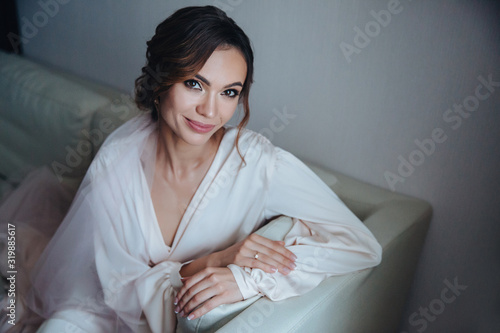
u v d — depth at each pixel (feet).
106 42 5.87
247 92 3.33
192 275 3.11
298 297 2.88
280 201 3.50
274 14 4.30
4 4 6.61
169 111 3.07
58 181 5.00
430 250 4.14
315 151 4.52
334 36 4.00
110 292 3.37
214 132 3.30
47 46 6.66
